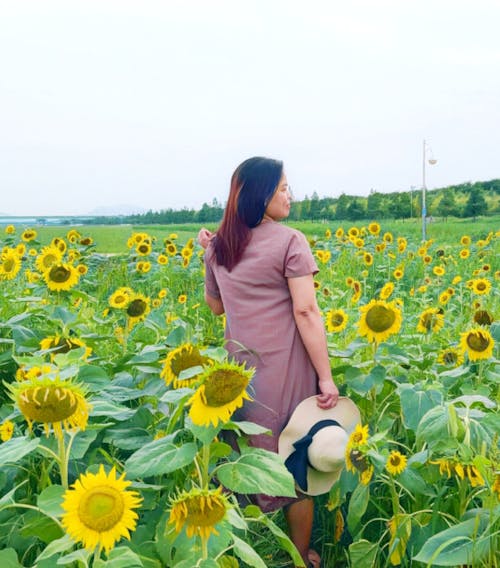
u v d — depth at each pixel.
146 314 4.50
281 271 3.10
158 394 3.17
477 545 2.28
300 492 3.08
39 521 2.20
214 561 2.07
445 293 7.14
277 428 3.09
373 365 3.73
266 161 3.17
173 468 2.29
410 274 11.58
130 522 1.80
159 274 10.29
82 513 1.77
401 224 22.55
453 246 15.63
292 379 3.11
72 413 2.07
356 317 5.73
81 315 4.77
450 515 2.77
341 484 3.04
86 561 1.91
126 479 2.33
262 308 3.11
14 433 2.77
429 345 4.15
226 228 3.17
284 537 2.46
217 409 2.29
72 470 2.82
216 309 3.60
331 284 8.82
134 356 3.66
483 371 3.88
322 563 3.26
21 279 6.86
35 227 13.06
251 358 3.11
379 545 3.00
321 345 3.10
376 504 3.02
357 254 12.23
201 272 10.41
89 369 2.95
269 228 3.16
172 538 2.26
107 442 2.95
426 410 2.91
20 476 2.84
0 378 3.84
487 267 10.66
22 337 3.88
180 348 2.88
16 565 2.21
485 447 2.53
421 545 2.71
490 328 4.32
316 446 2.95
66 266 5.14
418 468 2.84
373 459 2.62
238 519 2.23
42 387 2.04
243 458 2.38
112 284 10.25
